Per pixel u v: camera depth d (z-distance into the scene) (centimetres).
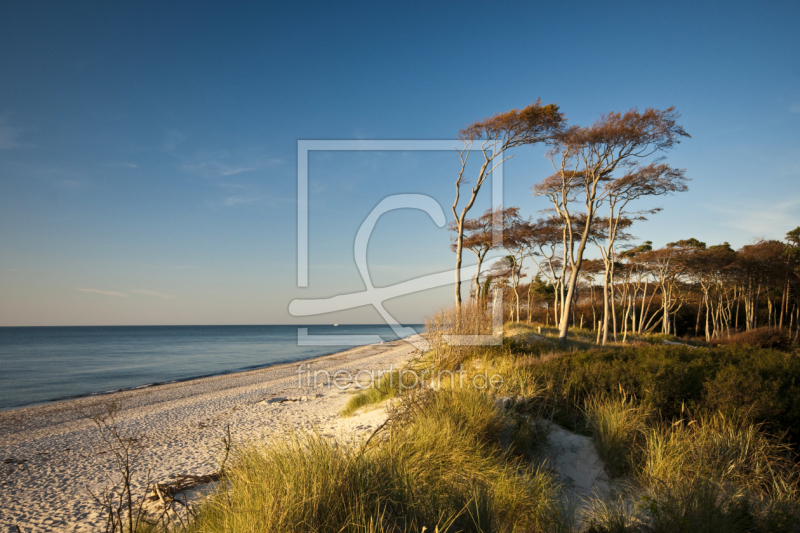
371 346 4550
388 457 393
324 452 360
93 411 1495
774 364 704
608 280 2838
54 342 6950
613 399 578
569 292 1995
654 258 3366
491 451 469
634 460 459
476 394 591
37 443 1071
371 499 312
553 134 1741
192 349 5291
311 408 1298
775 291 4066
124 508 557
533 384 663
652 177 2059
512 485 395
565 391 637
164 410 1472
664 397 566
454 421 509
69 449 1005
